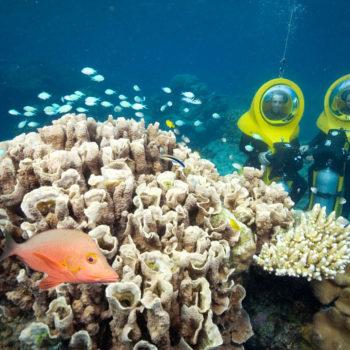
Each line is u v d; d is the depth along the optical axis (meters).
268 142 2.88
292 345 1.64
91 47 49.94
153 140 2.10
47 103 9.35
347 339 1.46
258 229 1.70
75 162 1.50
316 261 1.58
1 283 1.27
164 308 1.02
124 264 1.15
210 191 1.58
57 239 0.82
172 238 1.28
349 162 2.93
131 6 23.98
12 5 19.95
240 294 1.46
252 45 51.81
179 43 52.62
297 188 2.91
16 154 1.67
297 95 2.83
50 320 1.07
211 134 6.96
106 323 1.17
